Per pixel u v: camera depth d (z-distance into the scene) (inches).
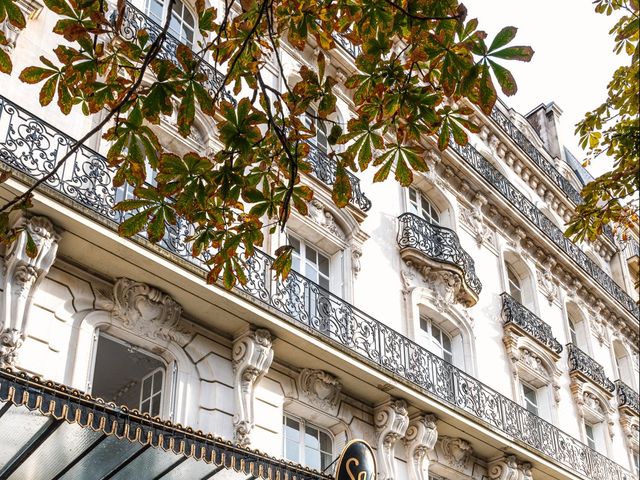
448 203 897.5
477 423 694.5
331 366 597.3
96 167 502.3
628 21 434.9
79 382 463.2
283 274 317.7
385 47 303.4
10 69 283.6
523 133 1268.5
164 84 284.2
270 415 557.9
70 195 478.3
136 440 368.5
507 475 725.3
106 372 540.7
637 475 1021.2
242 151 297.9
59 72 291.1
